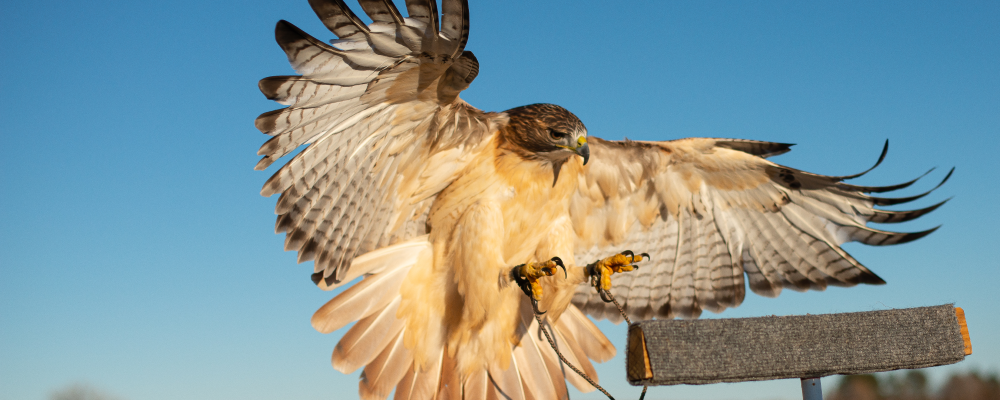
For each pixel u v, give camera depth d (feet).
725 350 8.55
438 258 15.03
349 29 10.44
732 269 17.06
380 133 13.03
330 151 12.62
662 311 17.54
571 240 15.74
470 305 14.62
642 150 16.60
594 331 16.92
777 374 8.61
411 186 14.70
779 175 15.90
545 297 15.29
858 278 15.57
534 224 15.25
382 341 14.82
